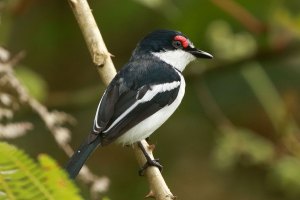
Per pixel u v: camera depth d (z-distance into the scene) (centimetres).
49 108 1148
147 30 1253
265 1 1045
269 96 1081
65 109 1155
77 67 1300
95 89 1154
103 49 704
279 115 1061
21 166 298
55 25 1272
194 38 1098
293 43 1138
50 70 1285
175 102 816
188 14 1062
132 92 756
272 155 1012
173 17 1072
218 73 1169
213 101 1181
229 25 1102
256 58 1140
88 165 1248
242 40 1071
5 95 662
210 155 1274
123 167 1250
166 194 592
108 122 704
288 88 1196
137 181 1229
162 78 800
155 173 613
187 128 1280
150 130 765
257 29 1073
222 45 1066
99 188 606
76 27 1284
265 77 1095
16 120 1083
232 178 1274
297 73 1186
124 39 1272
